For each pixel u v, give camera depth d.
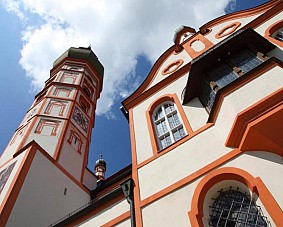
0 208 13.22
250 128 7.51
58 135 20.81
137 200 9.16
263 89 7.92
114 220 9.38
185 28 19.95
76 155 21.03
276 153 7.41
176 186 8.60
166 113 12.54
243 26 14.79
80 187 18.97
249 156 7.85
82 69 31.44
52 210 15.47
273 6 14.44
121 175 19.23
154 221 8.13
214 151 8.74
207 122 9.82
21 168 15.60
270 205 6.59
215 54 10.84
